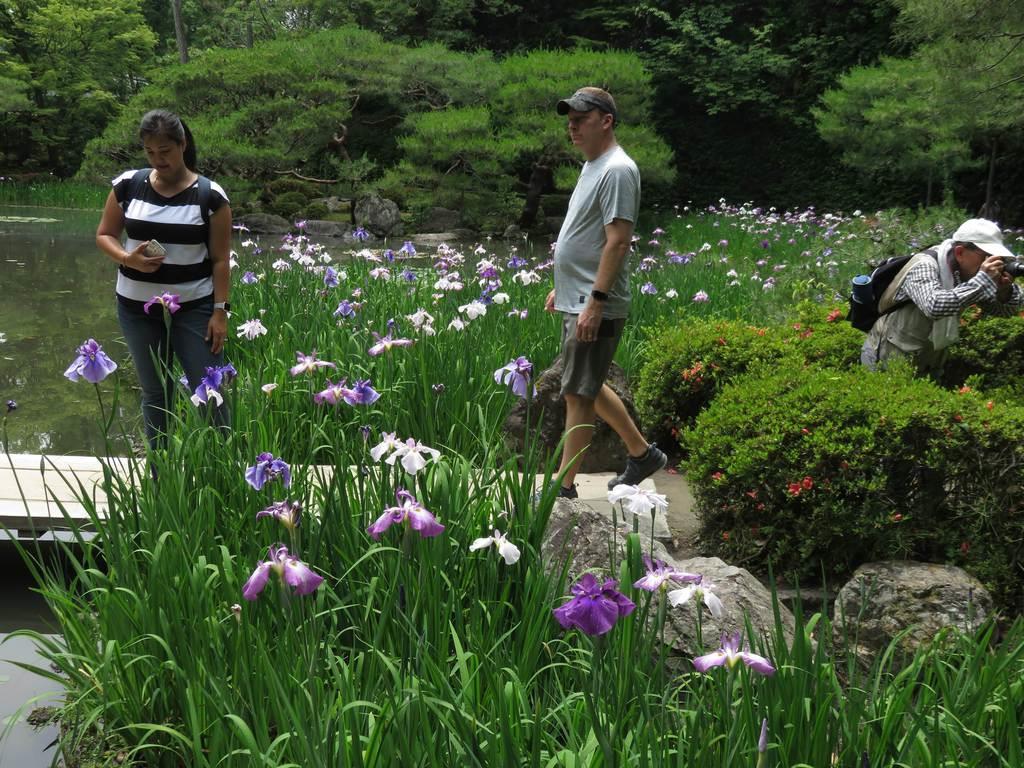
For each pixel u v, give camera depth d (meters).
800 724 2.20
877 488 3.77
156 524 3.05
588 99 4.05
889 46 23.39
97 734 2.88
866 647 3.25
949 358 5.07
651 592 2.23
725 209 19.31
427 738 2.05
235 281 7.96
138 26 34.22
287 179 21.80
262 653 2.36
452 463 3.65
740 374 5.36
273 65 19.70
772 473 4.00
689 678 2.62
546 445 5.14
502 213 20.64
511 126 20.23
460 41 26.52
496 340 6.04
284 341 5.79
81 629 3.00
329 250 15.99
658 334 6.63
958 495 3.86
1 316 9.71
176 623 2.66
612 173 3.99
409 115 20.97
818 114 20.33
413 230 20.44
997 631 3.37
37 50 32.41
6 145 32.56
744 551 4.16
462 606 2.96
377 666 2.54
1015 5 10.61
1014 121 13.07
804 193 24.69
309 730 2.07
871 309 4.61
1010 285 4.15
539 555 3.03
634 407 5.32
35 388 7.18
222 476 3.40
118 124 19.56
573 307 4.18
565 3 27.55
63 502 4.25
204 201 4.09
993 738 2.37
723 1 26.11
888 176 22.61
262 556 3.05
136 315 4.16
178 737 2.46
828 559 4.04
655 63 25.11
